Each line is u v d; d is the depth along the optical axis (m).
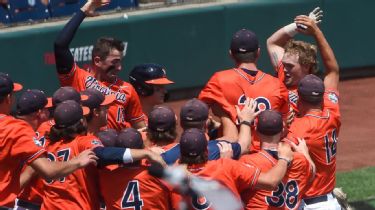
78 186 24.91
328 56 29.91
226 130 26.84
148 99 31.25
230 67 63.59
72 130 25.11
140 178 24.47
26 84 56.97
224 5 62.44
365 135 53.03
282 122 25.39
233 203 24.17
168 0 64.50
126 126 31.38
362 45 67.31
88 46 58.00
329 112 28.30
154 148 24.91
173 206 24.41
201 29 62.00
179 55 61.59
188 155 23.83
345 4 65.94
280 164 24.80
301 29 30.06
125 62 59.47
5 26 59.53
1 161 24.73
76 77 30.44
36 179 26.09
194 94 63.19
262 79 27.19
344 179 43.84
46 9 62.06
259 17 63.31
